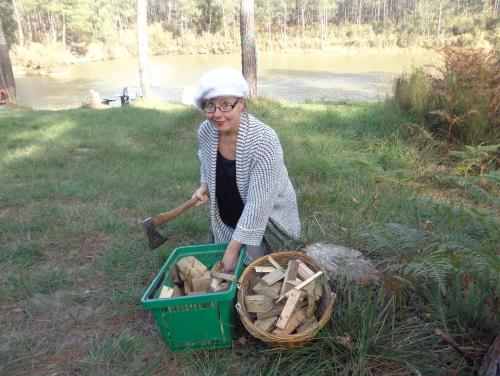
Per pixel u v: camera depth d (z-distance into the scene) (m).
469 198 4.23
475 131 5.21
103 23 63.28
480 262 2.41
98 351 2.40
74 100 22.53
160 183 4.94
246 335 2.45
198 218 3.88
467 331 2.31
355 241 3.17
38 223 3.97
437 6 51.12
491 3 45.84
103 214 4.12
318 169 5.05
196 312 2.22
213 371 2.20
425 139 5.76
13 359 2.38
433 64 6.66
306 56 45.34
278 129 7.12
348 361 2.16
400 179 4.57
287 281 2.36
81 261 3.39
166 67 41.50
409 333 2.29
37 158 6.18
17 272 3.24
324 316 2.15
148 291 2.31
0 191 4.85
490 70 5.53
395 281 2.44
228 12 71.38
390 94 8.00
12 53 46.09
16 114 11.34
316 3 70.12
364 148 6.00
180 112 9.83
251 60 10.56
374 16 68.88
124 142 7.11
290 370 2.14
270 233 2.90
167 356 2.36
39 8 61.06
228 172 2.63
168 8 84.81
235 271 2.43
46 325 2.66
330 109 8.97
